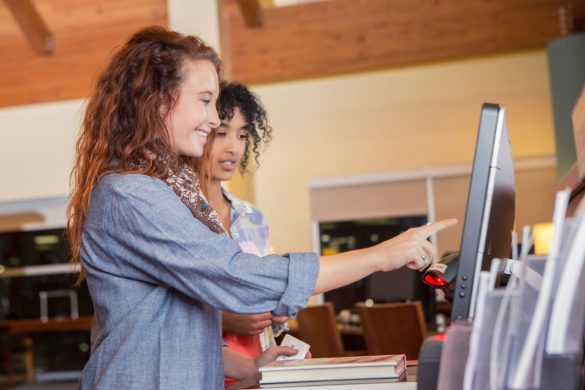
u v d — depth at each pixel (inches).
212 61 61.7
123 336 57.1
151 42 60.8
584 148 56.7
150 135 58.7
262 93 327.0
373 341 181.9
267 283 53.4
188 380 56.7
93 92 62.1
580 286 41.8
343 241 319.0
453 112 312.5
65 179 329.4
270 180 325.4
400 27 308.0
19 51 326.6
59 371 386.0
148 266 56.1
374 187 311.7
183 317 57.8
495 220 51.0
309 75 316.5
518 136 305.7
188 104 59.8
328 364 57.8
